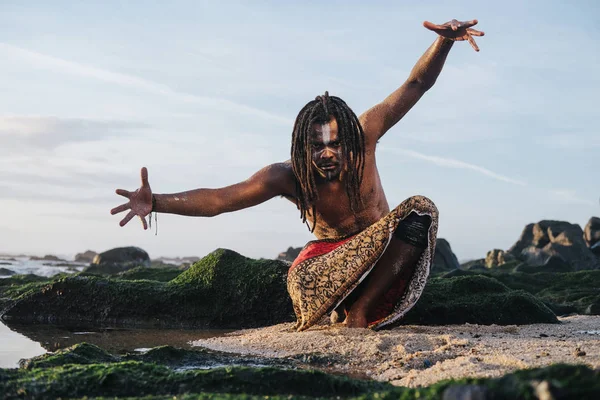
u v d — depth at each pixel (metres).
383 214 6.49
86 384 3.45
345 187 6.14
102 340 6.46
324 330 5.91
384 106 6.37
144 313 7.93
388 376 4.32
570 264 22.75
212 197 6.04
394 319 6.00
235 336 6.64
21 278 11.09
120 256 24.00
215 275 8.06
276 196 6.32
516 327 6.86
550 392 2.29
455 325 7.09
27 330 7.20
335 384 3.52
